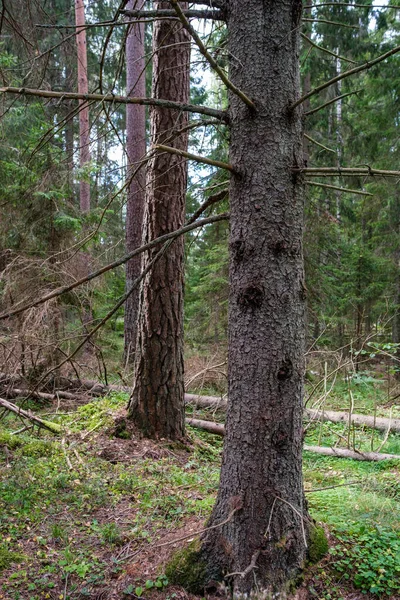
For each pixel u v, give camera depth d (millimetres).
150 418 5758
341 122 12648
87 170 6906
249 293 2602
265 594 2604
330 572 2875
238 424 2674
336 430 7062
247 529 2654
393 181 11375
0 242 8094
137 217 9539
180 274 5816
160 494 4215
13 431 5676
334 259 11906
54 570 3053
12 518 3629
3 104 3359
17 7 4184
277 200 2584
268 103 2574
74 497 4016
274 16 2570
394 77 11180
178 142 5570
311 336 11031
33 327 6477
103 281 8172
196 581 2783
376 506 3932
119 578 2975
